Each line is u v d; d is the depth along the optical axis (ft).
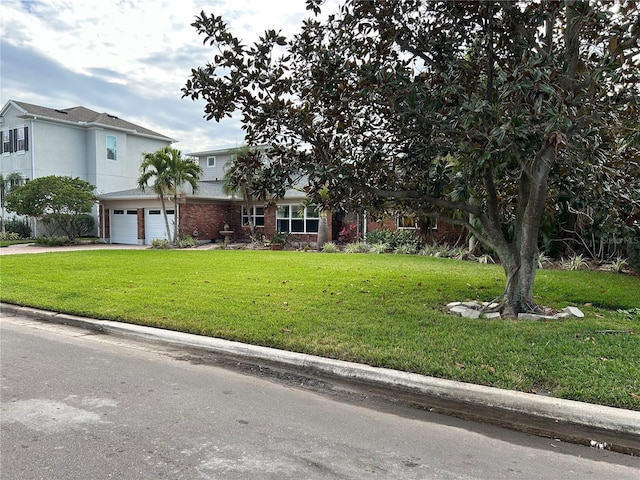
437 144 21.74
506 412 13.53
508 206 29.40
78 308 25.30
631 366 15.47
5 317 25.85
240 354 18.72
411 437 11.89
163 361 18.12
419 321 21.79
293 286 31.58
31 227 89.71
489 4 20.26
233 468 10.14
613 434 12.20
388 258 50.88
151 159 69.97
